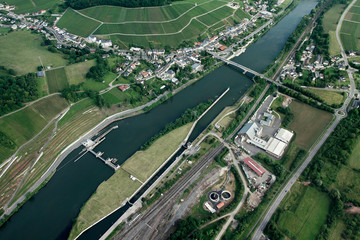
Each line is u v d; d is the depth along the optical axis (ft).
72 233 630.33
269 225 616.39
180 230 609.42
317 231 612.70
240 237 606.55
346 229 610.65
